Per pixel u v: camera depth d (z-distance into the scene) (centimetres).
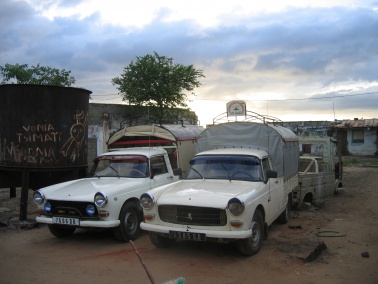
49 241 730
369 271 548
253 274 531
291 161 904
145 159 814
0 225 860
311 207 1063
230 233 548
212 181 689
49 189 738
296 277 520
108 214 667
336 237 736
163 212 607
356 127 3194
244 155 721
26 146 862
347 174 2006
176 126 1159
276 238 716
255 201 601
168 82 1803
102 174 819
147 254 632
